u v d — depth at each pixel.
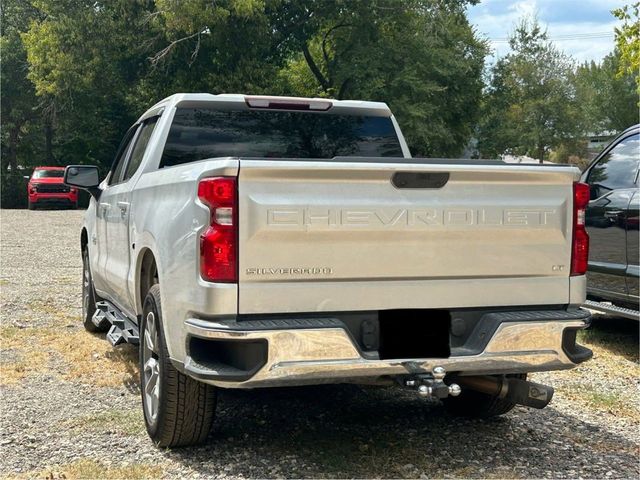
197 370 3.46
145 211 4.53
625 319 8.37
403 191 3.62
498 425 4.62
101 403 4.96
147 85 30.56
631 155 6.99
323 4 30.42
